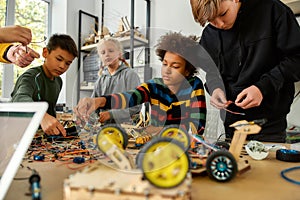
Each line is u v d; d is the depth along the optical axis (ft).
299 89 4.26
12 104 1.16
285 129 3.27
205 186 1.20
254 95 2.40
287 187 1.20
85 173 1.00
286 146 2.41
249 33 3.02
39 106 1.09
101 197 0.86
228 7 2.66
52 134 2.32
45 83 3.60
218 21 2.83
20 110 1.12
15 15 6.21
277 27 2.90
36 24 6.80
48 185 1.20
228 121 2.99
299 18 4.44
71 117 2.93
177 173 0.90
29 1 6.57
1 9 5.90
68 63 3.55
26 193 1.10
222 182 1.25
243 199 1.04
